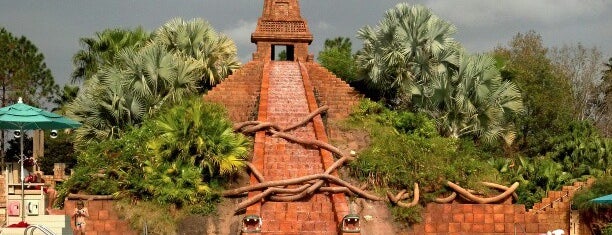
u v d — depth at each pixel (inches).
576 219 980.6
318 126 1046.4
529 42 1873.8
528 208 1043.9
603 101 2068.2
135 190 834.8
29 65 1706.4
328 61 1612.9
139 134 917.8
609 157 1174.3
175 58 1183.6
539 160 1195.9
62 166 1269.7
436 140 997.8
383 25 1250.0
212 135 871.1
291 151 978.1
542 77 1656.0
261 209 843.4
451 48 1186.6
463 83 1136.8
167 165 852.0
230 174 887.7
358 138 1049.5
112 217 822.5
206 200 840.9
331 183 890.1
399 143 962.1
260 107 1102.4
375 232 845.2
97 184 850.8
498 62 1389.0
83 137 1103.6
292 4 1539.1
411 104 1208.2
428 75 1184.2
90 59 1428.4
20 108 689.6
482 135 1162.0
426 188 903.7
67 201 828.6
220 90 1214.9
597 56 2073.1
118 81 1112.8
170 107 1082.7
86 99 1120.8
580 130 1273.4
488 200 901.8
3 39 1707.7
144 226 784.9
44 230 572.1
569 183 1093.8
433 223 876.0
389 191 888.3
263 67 1344.7
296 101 1165.7
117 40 1411.2
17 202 805.9
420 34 1204.5
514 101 1175.0
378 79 1235.2
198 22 1392.7
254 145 970.7
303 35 1518.2
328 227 814.5
